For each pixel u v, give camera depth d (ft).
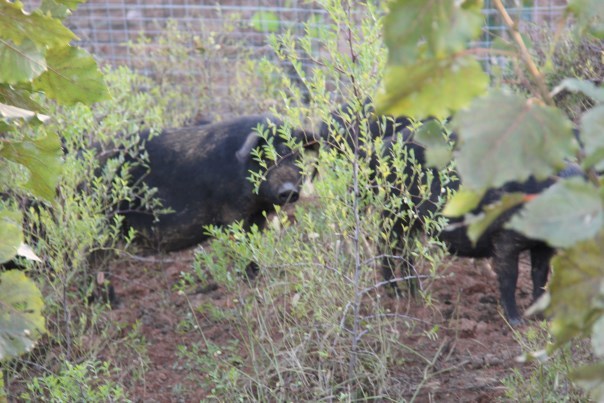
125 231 39.83
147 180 39.70
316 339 30.30
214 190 39.78
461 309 36.06
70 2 17.60
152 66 61.36
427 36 10.14
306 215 29.12
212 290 40.01
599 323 10.06
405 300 35.86
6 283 14.44
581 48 36.70
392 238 35.73
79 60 16.92
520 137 9.82
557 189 9.20
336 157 31.60
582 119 9.62
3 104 16.26
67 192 31.73
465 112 10.01
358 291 28.17
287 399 27.50
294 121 29.99
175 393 30.78
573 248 10.18
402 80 10.46
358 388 28.35
